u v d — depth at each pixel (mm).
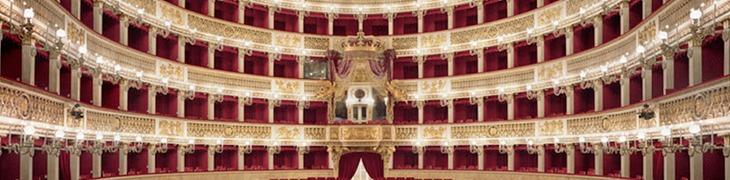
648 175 35969
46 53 31875
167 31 49281
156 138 46469
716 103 25953
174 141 48750
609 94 44375
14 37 27984
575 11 47344
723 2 24953
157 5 48406
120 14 44062
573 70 46938
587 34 48969
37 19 28062
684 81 33219
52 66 31516
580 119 44969
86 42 36531
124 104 43906
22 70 27953
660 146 34312
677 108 30828
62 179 34219
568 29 48375
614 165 43062
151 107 47531
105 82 43906
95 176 38531
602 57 43344
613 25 45125
